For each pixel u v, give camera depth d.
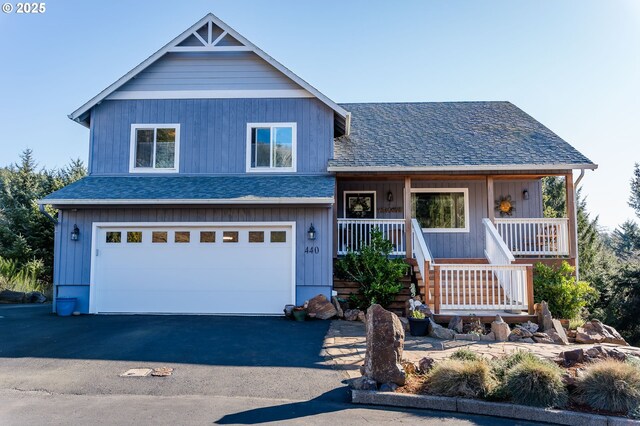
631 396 5.41
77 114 13.44
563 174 13.42
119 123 13.61
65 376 6.43
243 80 13.69
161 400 5.55
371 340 6.20
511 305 10.45
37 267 20.52
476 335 9.29
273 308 11.96
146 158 13.56
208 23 13.65
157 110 13.62
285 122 13.54
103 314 11.91
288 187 12.29
